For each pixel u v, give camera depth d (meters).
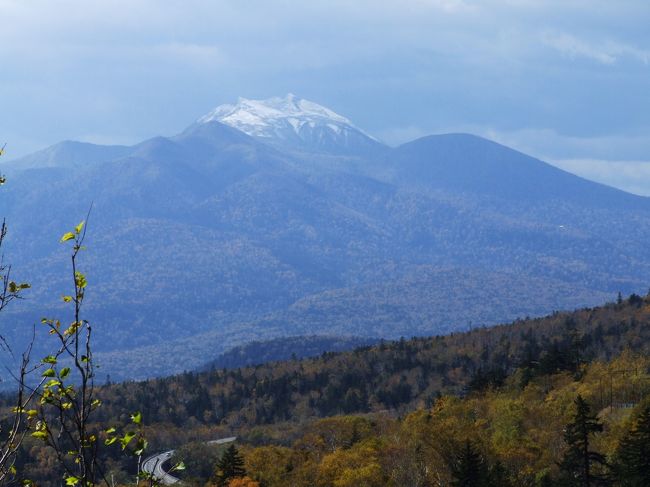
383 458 173.00
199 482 180.38
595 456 142.75
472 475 137.62
